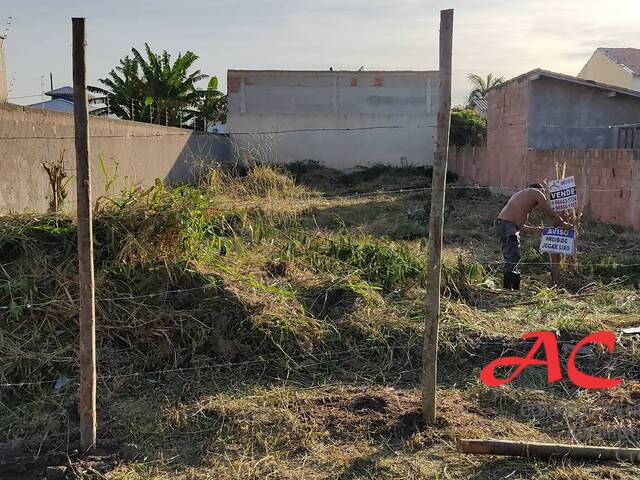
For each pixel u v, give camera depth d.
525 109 17.44
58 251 5.25
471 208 14.88
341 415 4.17
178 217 5.45
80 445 3.78
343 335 5.30
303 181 22.97
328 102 26.84
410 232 10.90
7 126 8.12
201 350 4.91
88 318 3.66
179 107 26.00
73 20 3.40
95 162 11.46
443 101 3.73
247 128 26.80
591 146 17.42
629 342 5.27
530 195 7.34
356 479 3.53
